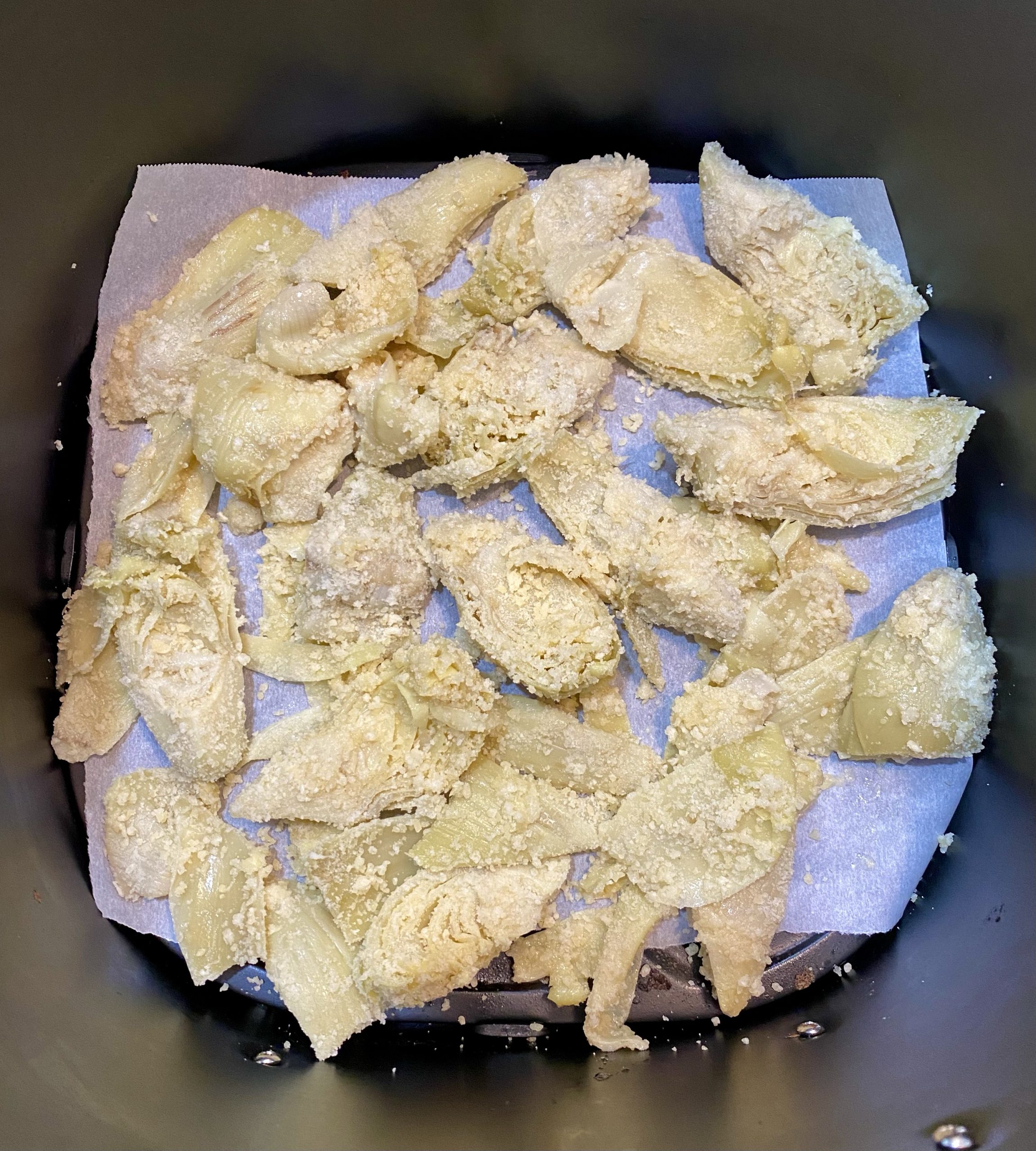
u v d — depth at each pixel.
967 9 0.24
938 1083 0.22
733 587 0.25
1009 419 0.26
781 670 0.26
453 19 0.26
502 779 0.25
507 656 0.25
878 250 0.27
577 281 0.25
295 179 0.28
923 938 0.25
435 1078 0.24
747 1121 0.22
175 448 0.26
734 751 0.24
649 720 0.26
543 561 0.25
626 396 0.27
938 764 0.26
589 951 0.25
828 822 0.25
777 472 0.25
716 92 0.27
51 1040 0.22
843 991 0.25
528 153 0.29
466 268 0.28
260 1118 0.22
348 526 0.25
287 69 0.27
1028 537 0.25
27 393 0.26
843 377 0.26
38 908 0.24
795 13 0.25
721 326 0.26
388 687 0.25
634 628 0.26
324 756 0.24
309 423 0.25
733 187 0.26
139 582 0.25
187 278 0.27
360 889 0.24
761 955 0.24
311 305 0.25
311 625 0.25
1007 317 0.25
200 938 0.25
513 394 0.25
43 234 0.26
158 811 0.25
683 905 0.24
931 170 0.26
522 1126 0.22
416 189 0.26
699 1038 0.25
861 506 0.25
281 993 0.24
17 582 0.25
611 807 0.25
